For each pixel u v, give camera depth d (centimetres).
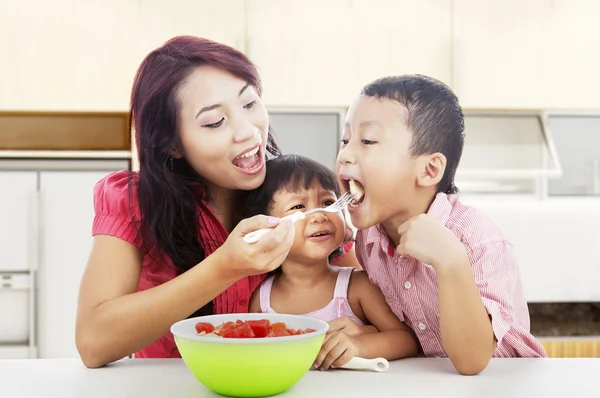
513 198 263
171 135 94
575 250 264
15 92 238
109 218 93
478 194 262
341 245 113
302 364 68
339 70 245
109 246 91
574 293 263
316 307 105
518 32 250
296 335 69
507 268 89
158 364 83
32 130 271
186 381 74
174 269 100
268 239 76
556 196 265
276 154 118
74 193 242
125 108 241
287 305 106
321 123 254
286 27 243
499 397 67
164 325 81
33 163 241
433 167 88
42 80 239
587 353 196
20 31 238
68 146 272
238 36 242
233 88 93
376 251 100
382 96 87
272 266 77
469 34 248
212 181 97
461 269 77
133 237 92
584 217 264
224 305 103
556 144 265
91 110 241
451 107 90
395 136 85
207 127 92
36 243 238
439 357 92
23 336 240
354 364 79
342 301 104
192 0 240
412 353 94
